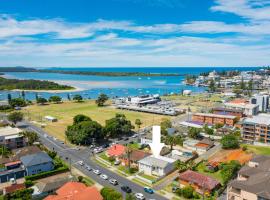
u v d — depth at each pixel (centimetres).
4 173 10700
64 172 11481
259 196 7481
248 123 16062
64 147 15062
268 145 15062
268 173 8619
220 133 17525
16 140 14625
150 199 9162
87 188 8725
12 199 8656
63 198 8225
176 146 15088
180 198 9231
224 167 10731
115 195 8500
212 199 8956
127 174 11375
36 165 11156
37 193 9162
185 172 10419
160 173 11119
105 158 13288
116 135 17350
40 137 17050
